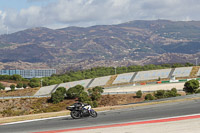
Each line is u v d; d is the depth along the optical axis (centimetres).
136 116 2616
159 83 13225
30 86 16550
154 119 2408
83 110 2627
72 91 9481
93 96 9325
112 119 2516
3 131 2220
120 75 16325
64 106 8756
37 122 2564
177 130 1977
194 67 15800
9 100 9156
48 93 14275
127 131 2005
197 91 8688
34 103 9106
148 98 8850
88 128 2167
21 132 2158
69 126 2292
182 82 12700
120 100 9169
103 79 16012
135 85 13275
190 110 2795
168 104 3291
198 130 1952
